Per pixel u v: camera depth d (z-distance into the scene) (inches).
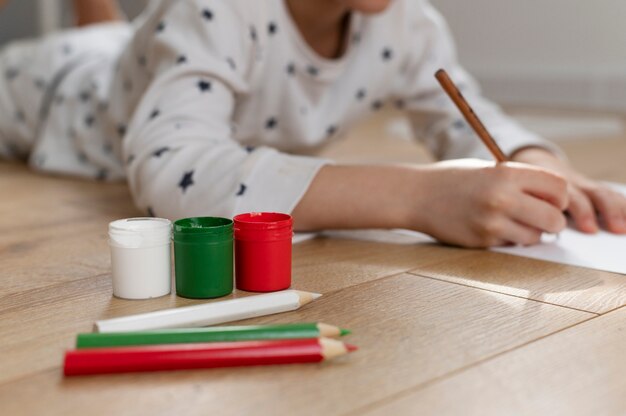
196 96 38.5
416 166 35.0
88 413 18.7
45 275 30.5
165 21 41.9
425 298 27.1
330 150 72.2
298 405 19.1
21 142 63.1
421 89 50.8
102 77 57.2
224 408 18.9
